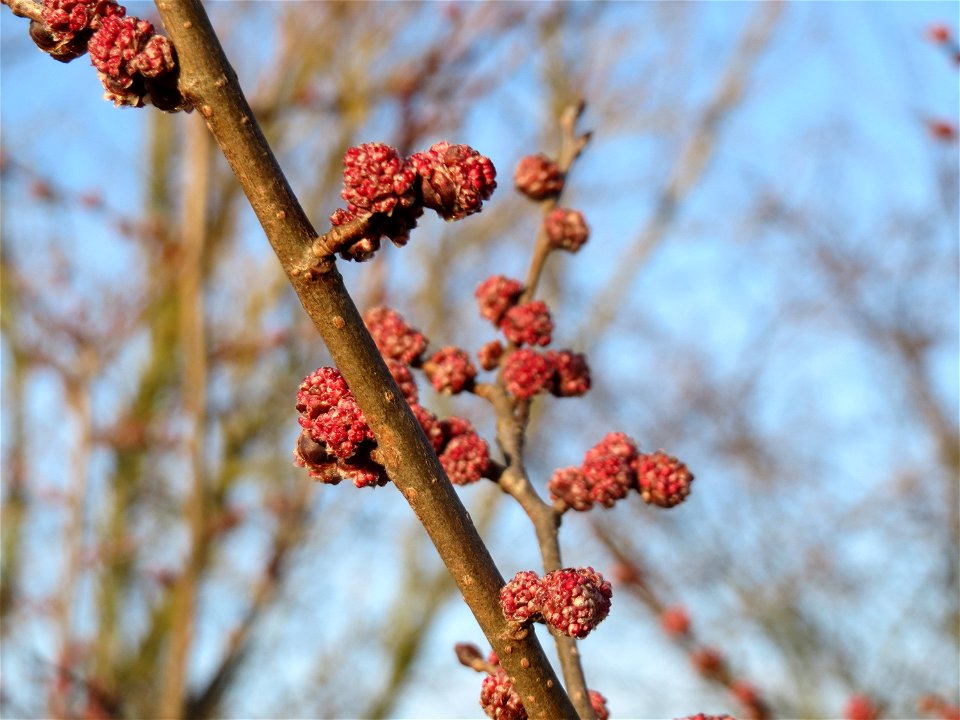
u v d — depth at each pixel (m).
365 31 7.15
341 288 1.43
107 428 7.72
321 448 1.50
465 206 1.42
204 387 6.20
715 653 4.68
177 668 5.96
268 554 6.99
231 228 7.83
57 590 6.89
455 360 2.26
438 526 1.46
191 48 1.43
